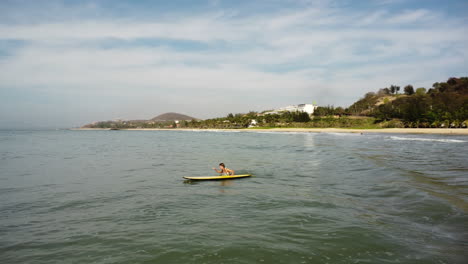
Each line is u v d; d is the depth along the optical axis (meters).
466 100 149.88
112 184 15.49
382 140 55.12
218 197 12.33
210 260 6.41
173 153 34.25
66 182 16.14
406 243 7.17
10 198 12.50
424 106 146.75
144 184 15.45
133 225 8.87
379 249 6.85
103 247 7.27
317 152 32.50
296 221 8.95
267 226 8.54
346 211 9.90
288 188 13.87
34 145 53.31
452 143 44.91
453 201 10.62
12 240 7.85
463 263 6.12
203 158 28.34
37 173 19.53
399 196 11.64
